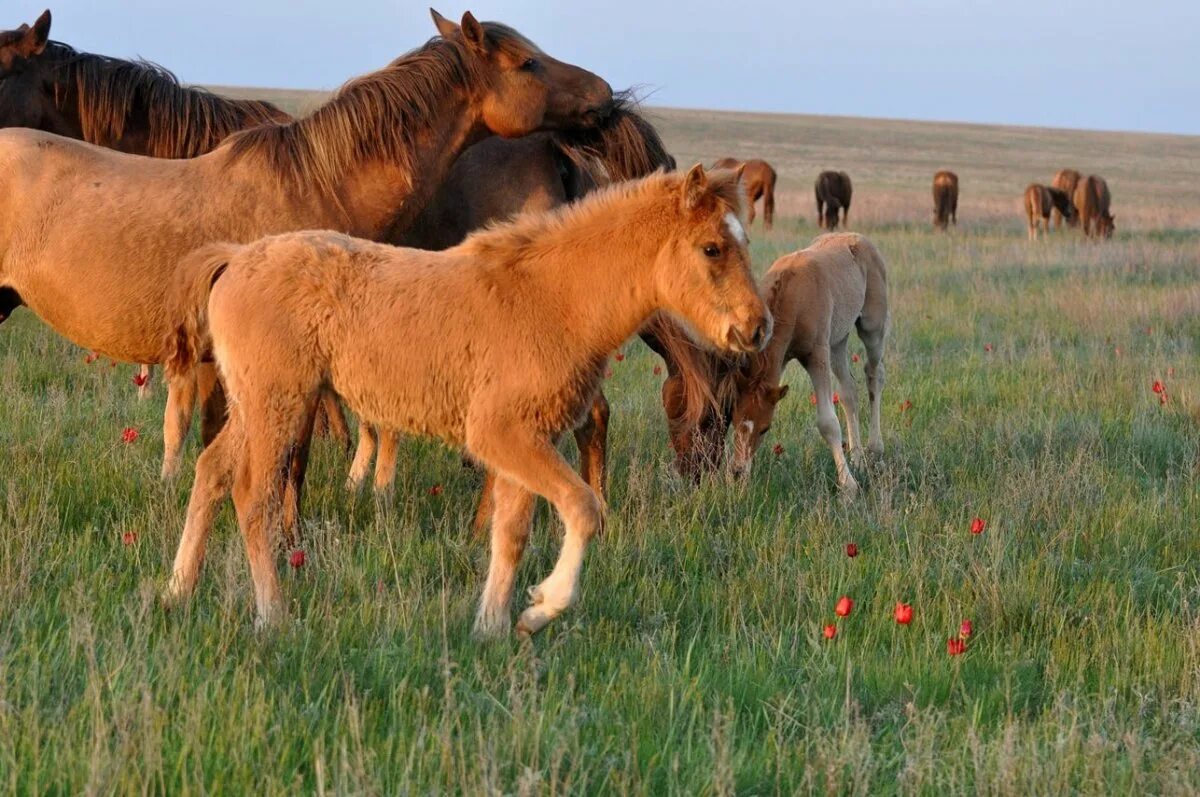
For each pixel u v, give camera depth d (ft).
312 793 15.48
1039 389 45.57
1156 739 19.08
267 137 30.58
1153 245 104.32
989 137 542.57
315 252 23.40
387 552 25.62
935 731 18.34
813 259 36.88
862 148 411.75
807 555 27.09
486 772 15.88
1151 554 28.45
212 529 26.30
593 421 31.12
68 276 28.99
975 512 30.35
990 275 80.53
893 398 45.37
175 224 29.32
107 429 34.99
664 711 18.94
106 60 35.55
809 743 17.78
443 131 31.94
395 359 22.89
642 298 23.12
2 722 16.26
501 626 22.65
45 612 21.08
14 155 29.09
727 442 36.70
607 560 26.12
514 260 22.94
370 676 19.76
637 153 34.53
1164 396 42.32
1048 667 22.07
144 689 16.98
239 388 23.36
